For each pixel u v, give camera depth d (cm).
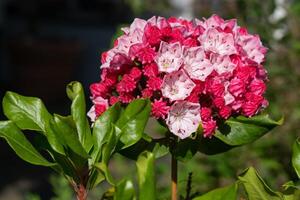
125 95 48
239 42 50
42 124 47
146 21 50
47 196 148
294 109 88
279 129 86
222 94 47
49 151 46
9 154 174
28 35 234
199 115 47
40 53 216
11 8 247
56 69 220
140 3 116
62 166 45
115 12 256
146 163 38
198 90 47
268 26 92
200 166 87
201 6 102
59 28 257
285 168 84
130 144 44
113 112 45
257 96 49
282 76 90
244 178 44
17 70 219
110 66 48
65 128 42
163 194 84
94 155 45
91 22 262
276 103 89
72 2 262
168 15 161
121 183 38
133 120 45
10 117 47
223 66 48
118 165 95
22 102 48
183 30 49
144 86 48
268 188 43
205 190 84
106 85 49
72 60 223
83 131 45
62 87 222
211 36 49
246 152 86
